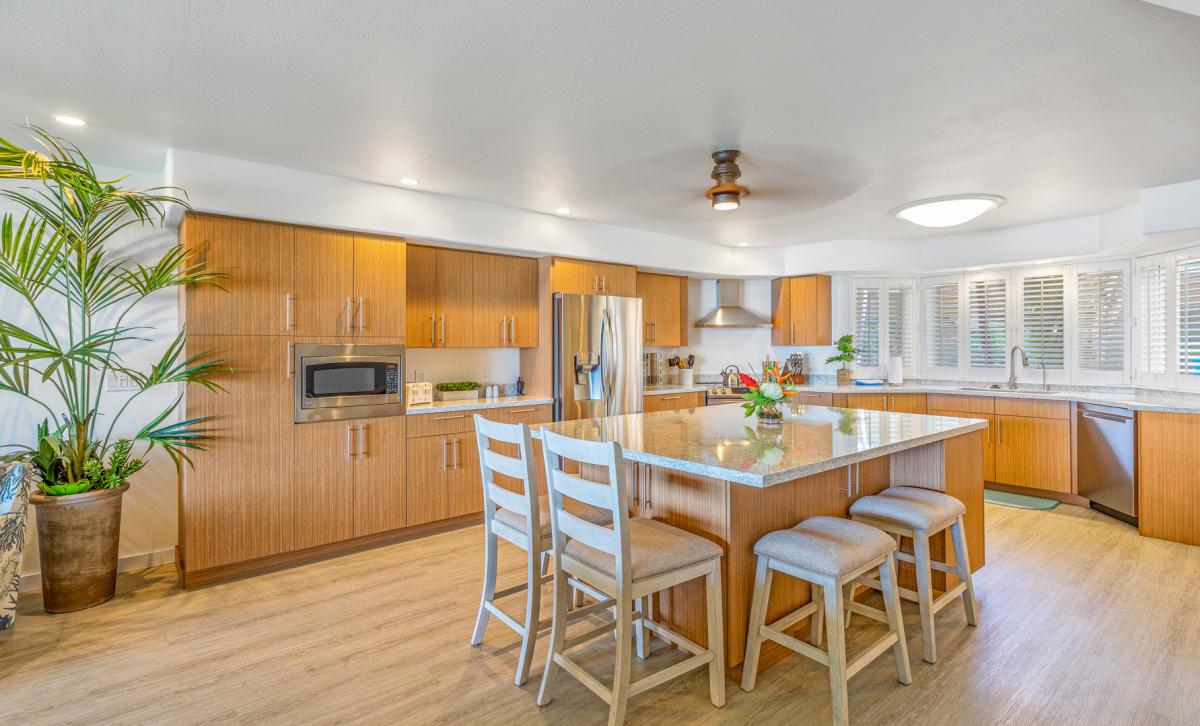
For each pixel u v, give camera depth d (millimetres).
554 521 2012
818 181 3385
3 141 2209
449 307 4152
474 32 1823
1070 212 4258
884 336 5941
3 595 2436
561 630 1983
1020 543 3541
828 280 5898
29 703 1979
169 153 2865
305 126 2590
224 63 2021
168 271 2822
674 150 2885
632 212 4219
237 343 3066
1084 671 2135
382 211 3510
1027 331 5125
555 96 2283
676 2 1657
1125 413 3867
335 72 2090
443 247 4078
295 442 3250
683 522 2277
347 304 3430
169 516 3342
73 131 2646
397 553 3475
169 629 2514
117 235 3170
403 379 3658
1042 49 1916
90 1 1640
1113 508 4004
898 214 4043
